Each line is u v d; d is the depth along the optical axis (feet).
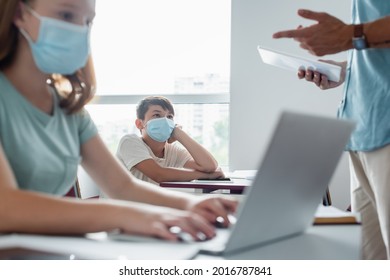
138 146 7.73
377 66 4.11
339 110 4.71
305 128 1.84
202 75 10.81
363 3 4.35
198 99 10.76
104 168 3.48
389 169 4.00
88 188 9.51
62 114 3.31
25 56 3.01
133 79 11.16
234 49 10.12
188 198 2.99
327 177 2.39
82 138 3.48
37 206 2.11
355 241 2.38
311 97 9.75
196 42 10.84
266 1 9.96
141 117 8.22
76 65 3.18
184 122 10.86
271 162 1.77
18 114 2.87
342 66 5.28
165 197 3.12
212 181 6.59
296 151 1.89
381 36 3.88
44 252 1.82
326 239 2.42
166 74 11.00
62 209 2.12
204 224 2.19
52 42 2.97
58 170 3.04
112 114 11.21
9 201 2.11
